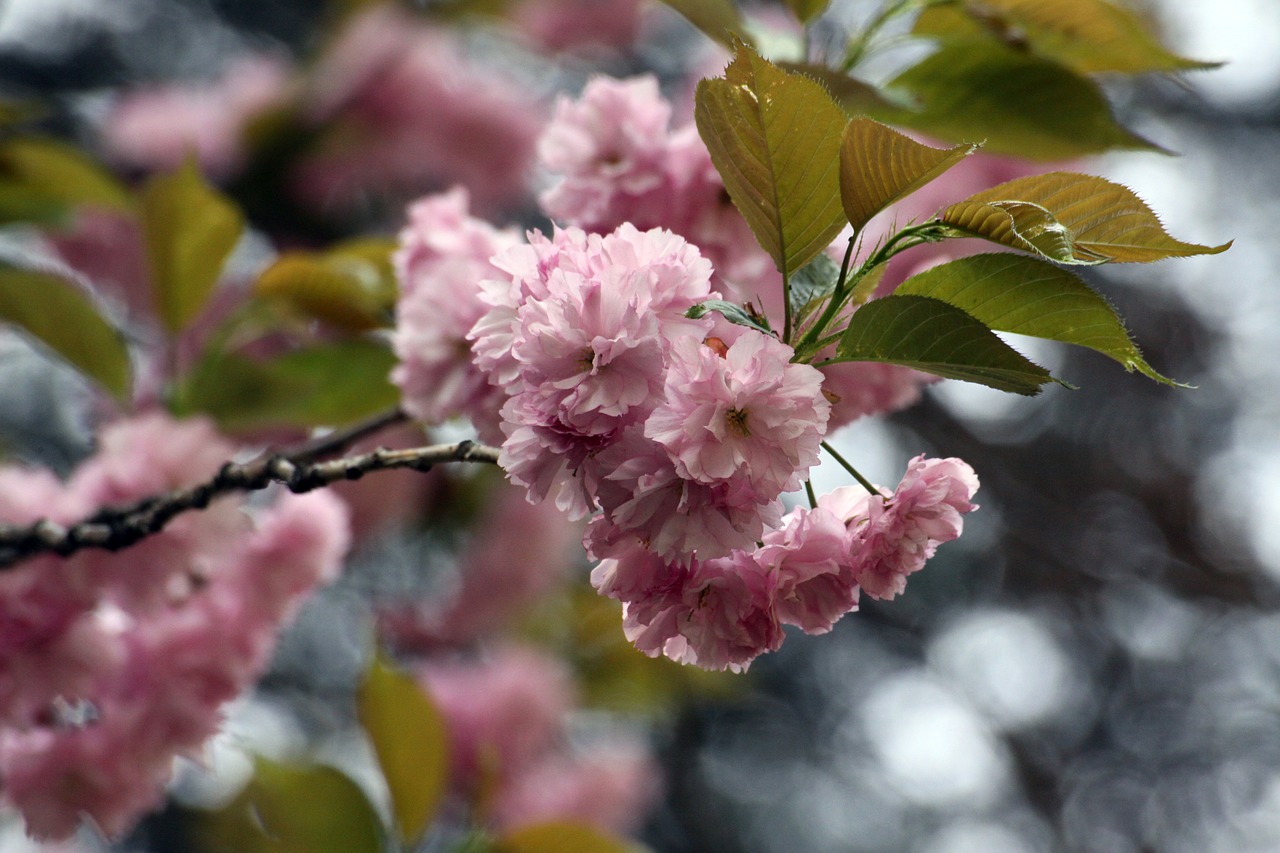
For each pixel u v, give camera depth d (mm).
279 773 1655
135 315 2680
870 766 4875
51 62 3576
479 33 3359
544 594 2807
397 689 1670
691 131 1358
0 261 1618
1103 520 5047
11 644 1448
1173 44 2246
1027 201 1223
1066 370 5125
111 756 1483
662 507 1198
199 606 1506
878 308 1214
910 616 4906
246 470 1361
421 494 2748
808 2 1432
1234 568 5043
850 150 1219
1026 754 5133
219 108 2947
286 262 1594
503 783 2537
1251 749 5203
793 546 1226
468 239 1437
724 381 1192
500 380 1222
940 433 4738
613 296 1197
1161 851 5086
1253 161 5043
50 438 3053
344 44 2914
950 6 1422
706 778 4609
